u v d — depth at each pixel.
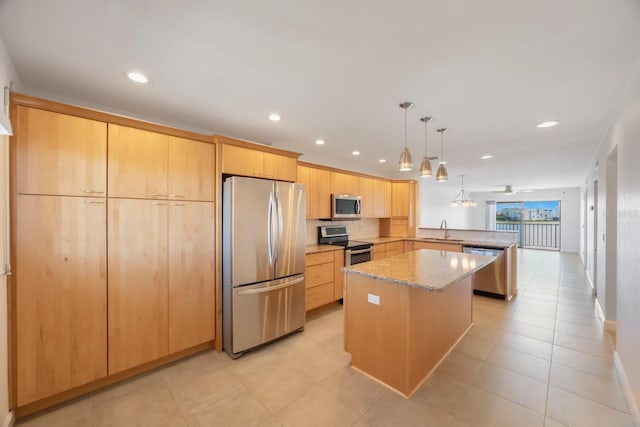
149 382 2.15
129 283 2.16
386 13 1.32
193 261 2.51
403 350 1.98
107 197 2.06
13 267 1.71
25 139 1.74
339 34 1.48
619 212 2.25
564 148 3.93
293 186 3.02
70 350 1.92
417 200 5.88
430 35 1.48
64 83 2.03
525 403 1.86
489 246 4.17
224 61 1.75
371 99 2.30
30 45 1.57
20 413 1.78
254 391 2.04
